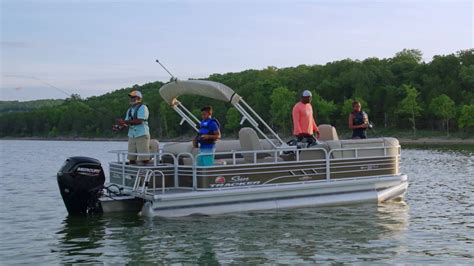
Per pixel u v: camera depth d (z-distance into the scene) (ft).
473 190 53.72
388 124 299.17
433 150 159.12
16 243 30.37
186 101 275.18
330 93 339.16
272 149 39.42
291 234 31.30
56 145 288.10
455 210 40.22
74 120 426.10
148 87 435.53
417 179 65.57
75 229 33.27
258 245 28.89
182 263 25.73
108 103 393.09
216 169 35.81
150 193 35.06
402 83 329.93
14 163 113.80
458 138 253.85
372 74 336.90
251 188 36.68
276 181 37.78
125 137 392.47
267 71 442.91
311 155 39.34
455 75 321.32
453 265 25.12
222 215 36.19
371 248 28.27
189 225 33.60
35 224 36.14
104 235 31.45
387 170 42.24
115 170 39.86
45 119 463.42
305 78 369.91
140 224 34.01
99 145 284.82
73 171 35.63
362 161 41.01
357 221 34.94
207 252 27.55
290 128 301.43
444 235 31.32
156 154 36.17
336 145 40.06
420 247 28.50
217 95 38.32
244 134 38.73
